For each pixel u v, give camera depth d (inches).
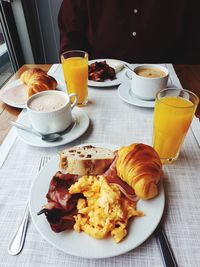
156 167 17.6
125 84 34.7
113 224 15.4
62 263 14.6
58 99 26.4
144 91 29.9
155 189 17.3
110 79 36.3
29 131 25.6
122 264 14.4
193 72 39.3
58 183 17.6
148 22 54.4
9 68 71.9
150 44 56.5
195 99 22.3
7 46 69.5
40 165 21.7
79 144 24.4
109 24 55.2
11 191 19.5
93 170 19.5
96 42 57.5
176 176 20.4
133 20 54.7
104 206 16.0
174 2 52.7
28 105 25.3
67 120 25.2
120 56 58.0
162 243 15.2
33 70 34.3
